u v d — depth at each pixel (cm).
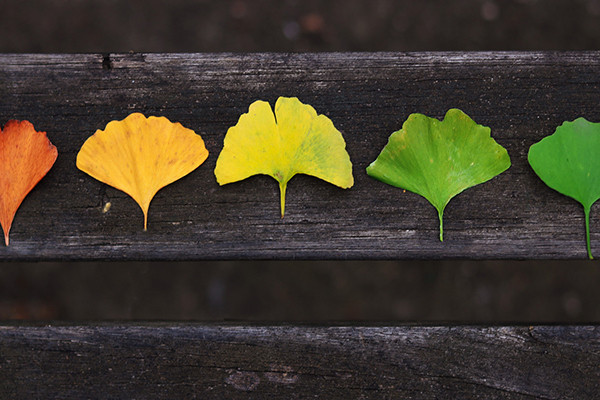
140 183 57
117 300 74
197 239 57
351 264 74
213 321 58
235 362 57
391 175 57
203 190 57
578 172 57
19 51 75
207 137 57
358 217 57
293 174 57
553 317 74
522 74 57
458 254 57
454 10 77
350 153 57
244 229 57
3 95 57
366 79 57
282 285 74
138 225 57
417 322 58
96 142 57
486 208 57
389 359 57
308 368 57
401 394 57
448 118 57
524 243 57
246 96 57
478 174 57
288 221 57
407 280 74
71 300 73
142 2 77
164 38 76
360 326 57
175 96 57
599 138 57
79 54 57
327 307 74
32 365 57
